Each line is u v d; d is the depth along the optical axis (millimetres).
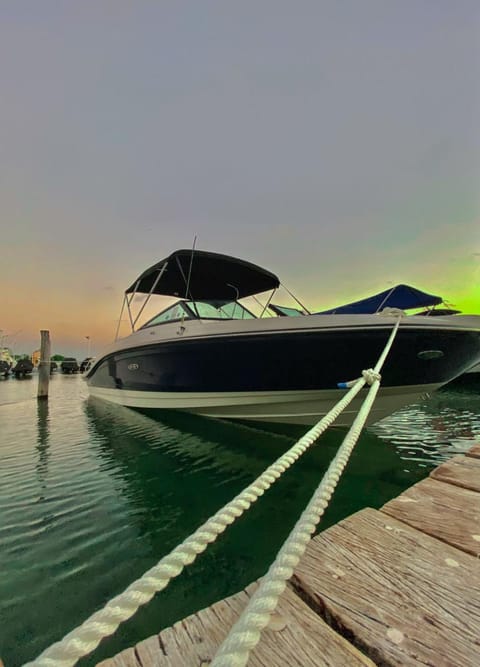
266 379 3812
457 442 4645
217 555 2076
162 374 4848
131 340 5336
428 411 7500
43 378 9594
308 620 664
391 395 3701
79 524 2422
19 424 5906
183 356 4293
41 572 1898
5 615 1591
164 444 4410
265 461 3736
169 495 2918
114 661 576
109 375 6828
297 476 3299
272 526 2395
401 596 712
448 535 950
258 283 5633
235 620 659
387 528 990
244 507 792
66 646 515
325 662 562
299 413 4059
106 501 2791
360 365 3363
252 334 3559
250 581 1858
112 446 4391
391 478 3318
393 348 3197
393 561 833
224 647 518
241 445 4285
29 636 1481
